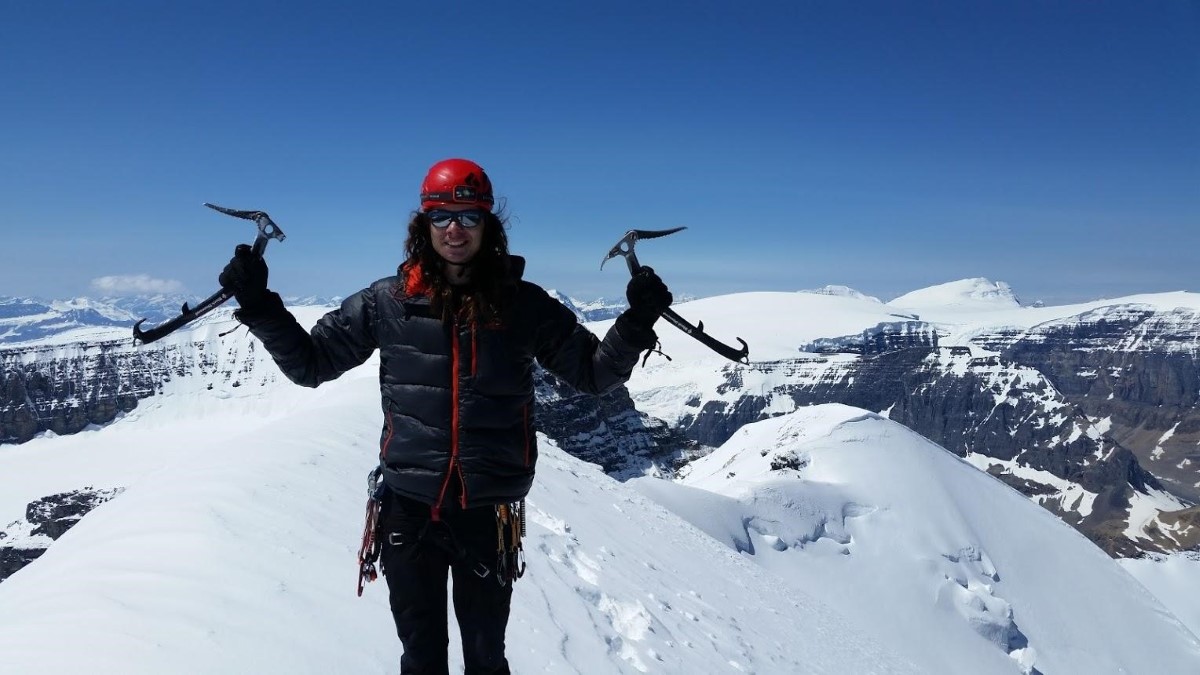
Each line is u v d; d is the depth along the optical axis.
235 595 6.36
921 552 53.91
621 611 10.31
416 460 4.07
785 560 48.22
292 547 7.80
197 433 177.25
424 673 4.11
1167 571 139.75
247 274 3.79
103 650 5.11
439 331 4.04
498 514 4.27
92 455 165.38
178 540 7.38
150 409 188.75
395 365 4.13
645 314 3.87
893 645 43.88
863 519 56.72
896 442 67.62
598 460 118.19
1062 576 57.91
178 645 5.34
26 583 6.88
